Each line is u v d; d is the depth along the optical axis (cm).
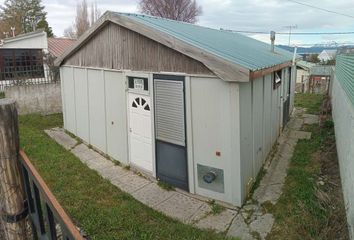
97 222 525
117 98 830
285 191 670
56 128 1213
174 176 701
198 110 630
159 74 685
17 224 267
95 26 836
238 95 569
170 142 694
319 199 586
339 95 965
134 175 775
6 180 257
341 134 730
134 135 791
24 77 1553
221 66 557
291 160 862
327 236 486
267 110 840
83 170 768
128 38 756
